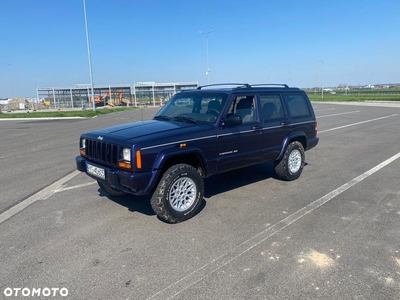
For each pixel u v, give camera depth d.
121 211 4.89
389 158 8.34
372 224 4.28
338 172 7.03
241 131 5.24
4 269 3.32
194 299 2.79
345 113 25.14
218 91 5.41
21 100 69.62
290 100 6.40
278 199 5.32
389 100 49.44
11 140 13.60
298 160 6.46
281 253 3.55
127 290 2.94
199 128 4.74
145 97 66.75
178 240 3.91
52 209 5.04
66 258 3.52
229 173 7.02
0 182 6.72
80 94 67.00
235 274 3.16
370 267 3.25
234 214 4.71
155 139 4.23
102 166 4.54
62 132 16.28
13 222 4.54
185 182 4.48
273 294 2.84
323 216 4.57
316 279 3.06
